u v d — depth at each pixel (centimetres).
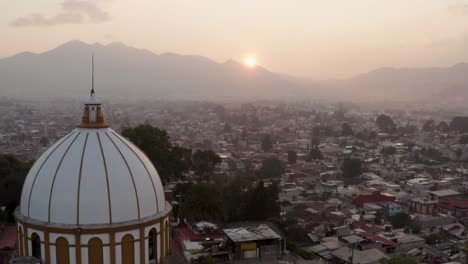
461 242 6500
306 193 9194
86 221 2130
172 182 7169
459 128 19238
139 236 2212
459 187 9975
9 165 6006
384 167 12269
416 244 6112
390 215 7819
